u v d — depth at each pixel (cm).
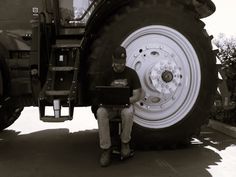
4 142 496
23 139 512
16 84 438
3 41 469
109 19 422
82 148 458
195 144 459
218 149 437
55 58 439
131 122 387
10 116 530
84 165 389
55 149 455
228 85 513
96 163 395
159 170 365
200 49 427
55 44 468
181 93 427
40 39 431
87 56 418
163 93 420
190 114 427
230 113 532
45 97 406
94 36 420
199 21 439
